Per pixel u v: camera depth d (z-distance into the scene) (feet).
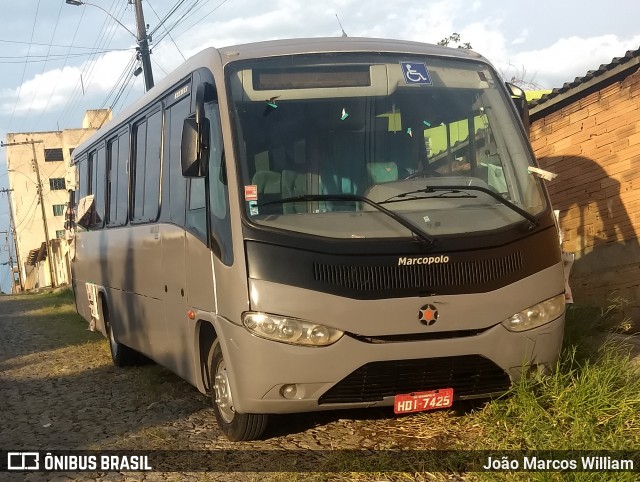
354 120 17.87
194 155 17.28
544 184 18.31
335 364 15.51
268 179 16.70
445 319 15.97
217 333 16.98
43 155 210.18
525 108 20.47
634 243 31.01
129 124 27.35
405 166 17.79
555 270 17.22
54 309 71.05
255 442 18.02
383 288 15.72
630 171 31.19
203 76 18.74
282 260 15.66
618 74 31.01
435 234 16.31
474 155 18.56
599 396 16.83
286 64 18.07
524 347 16.61
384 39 19.99
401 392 16.21
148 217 24.16
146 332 24.85
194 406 22.48
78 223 36.99
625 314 30.96
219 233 17.02
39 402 24.90
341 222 16.21
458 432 17.56
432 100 18.62
